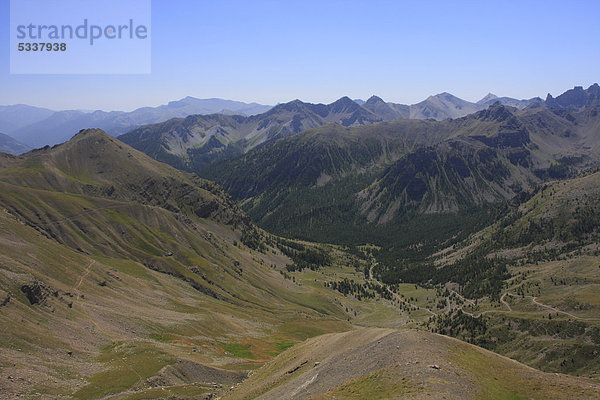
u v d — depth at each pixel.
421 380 52.81
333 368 70.62
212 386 96.25
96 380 84.81
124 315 128.50
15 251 125.31
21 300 99.81
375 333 82.38
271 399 70.88
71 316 109.56
